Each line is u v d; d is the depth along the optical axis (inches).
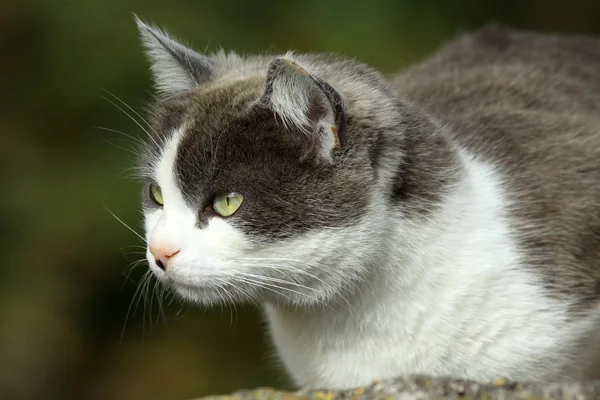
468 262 239.1
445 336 241.4
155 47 267.0
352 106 231.0
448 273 238.4
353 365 249.9
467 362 244.7
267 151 228.7
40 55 499.8
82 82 487.5
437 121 261.0
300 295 236.8
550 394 205.5
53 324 470.3
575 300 248.2
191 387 490.3
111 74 483.5
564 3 578.2
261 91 239.9
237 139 229.1
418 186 236.8
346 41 501.7
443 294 239.0
